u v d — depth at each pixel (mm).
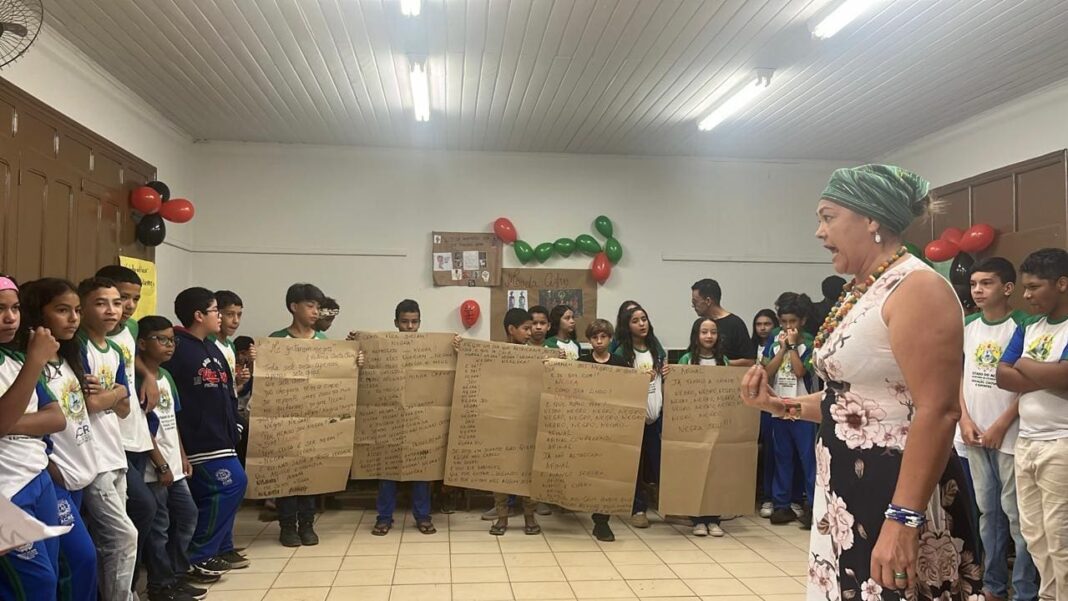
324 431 3594
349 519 4184
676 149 5977
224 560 3180
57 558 2012
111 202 4254
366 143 5809
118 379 2461
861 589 1241
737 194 6332
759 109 4871
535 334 4316
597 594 2943
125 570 2357
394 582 3057
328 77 4250
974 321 3115
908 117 5059
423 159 6004
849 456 1279
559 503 3697
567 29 3559
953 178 5293
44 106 3531
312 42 3732
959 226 5129
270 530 3926
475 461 3768
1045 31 3596
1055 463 2473
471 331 5941
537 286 6047
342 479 3605
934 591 1223
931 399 1117
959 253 4832
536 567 3297
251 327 5730
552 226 6105
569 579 3131
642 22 3480
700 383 3816
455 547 3609
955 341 1124
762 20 3463
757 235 6336
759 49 3812
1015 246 4590
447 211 6000
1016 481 2662
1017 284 4539
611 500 3676
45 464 1985
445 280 5930
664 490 3770
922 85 4391
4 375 1944
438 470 3799
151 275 4656
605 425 3699
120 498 2381
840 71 4137
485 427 3781
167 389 2877
